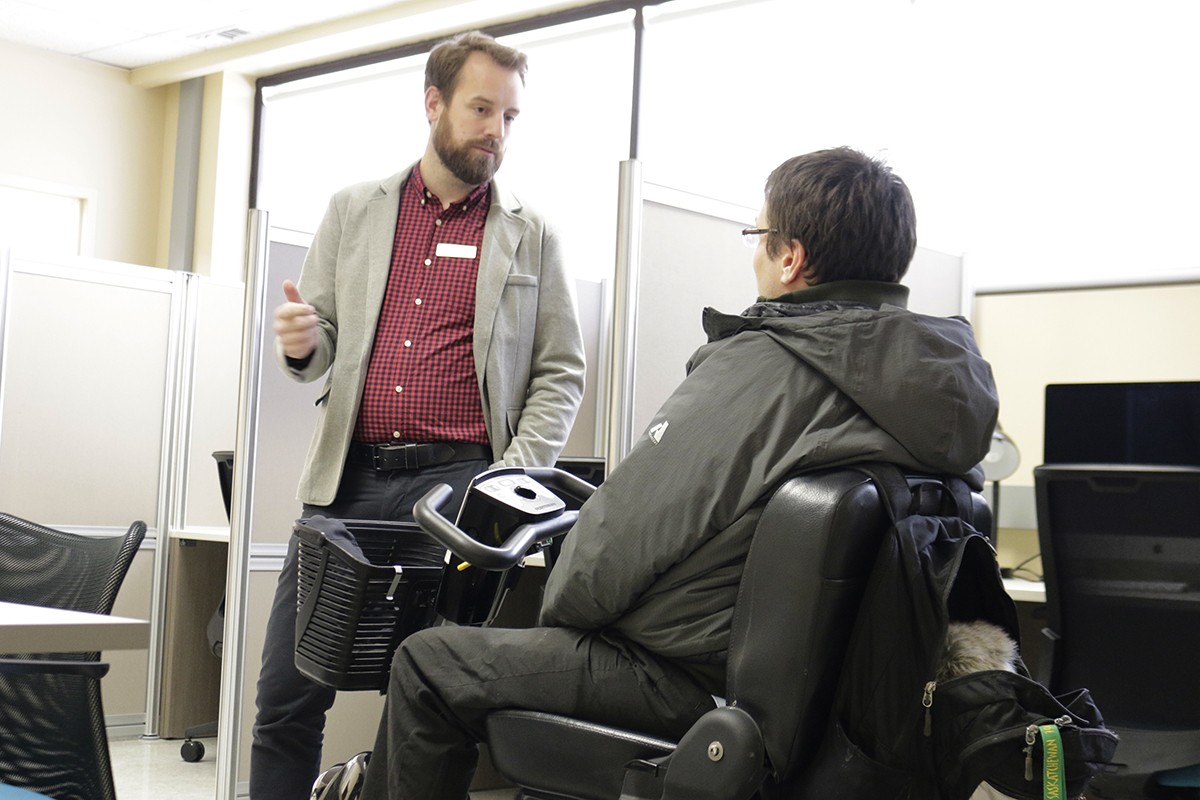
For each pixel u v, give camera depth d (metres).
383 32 6.43
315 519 1.79
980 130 4.42
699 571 1.39
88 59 7.29
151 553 4.81
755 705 1.30
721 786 1.27
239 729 2.86
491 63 2.29
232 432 5.06
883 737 1.29
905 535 1.31
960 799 1.34
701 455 1.39
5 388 4.48
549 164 5.93
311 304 2.41
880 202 1.51
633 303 2.38
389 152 6.78
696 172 5.45
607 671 1.44
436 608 1.73
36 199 7.15
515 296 2.36
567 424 2.37
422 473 2.29
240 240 7.25
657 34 5.66
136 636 1.14
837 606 1.29
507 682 1.47
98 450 4.69
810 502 1.30
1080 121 4.16
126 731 4.76
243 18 6.55
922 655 1.29
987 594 1.46
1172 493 2.24
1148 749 2.25
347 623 1.72
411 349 2.32
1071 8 4.22
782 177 1.56
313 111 7.10
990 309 3.52
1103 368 3.34
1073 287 3.40
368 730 3.45
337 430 2.34
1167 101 4.00
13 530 2.36
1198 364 3.21
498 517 1.62
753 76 5.30
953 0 4.57
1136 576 2.30
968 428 1.38
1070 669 2.40
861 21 4.93
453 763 1.51
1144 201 4.02
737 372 1.42
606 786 1.39
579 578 1.44
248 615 3.16
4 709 1.58
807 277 1.54
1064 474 2.33
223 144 7.19
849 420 1.36
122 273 4.77
